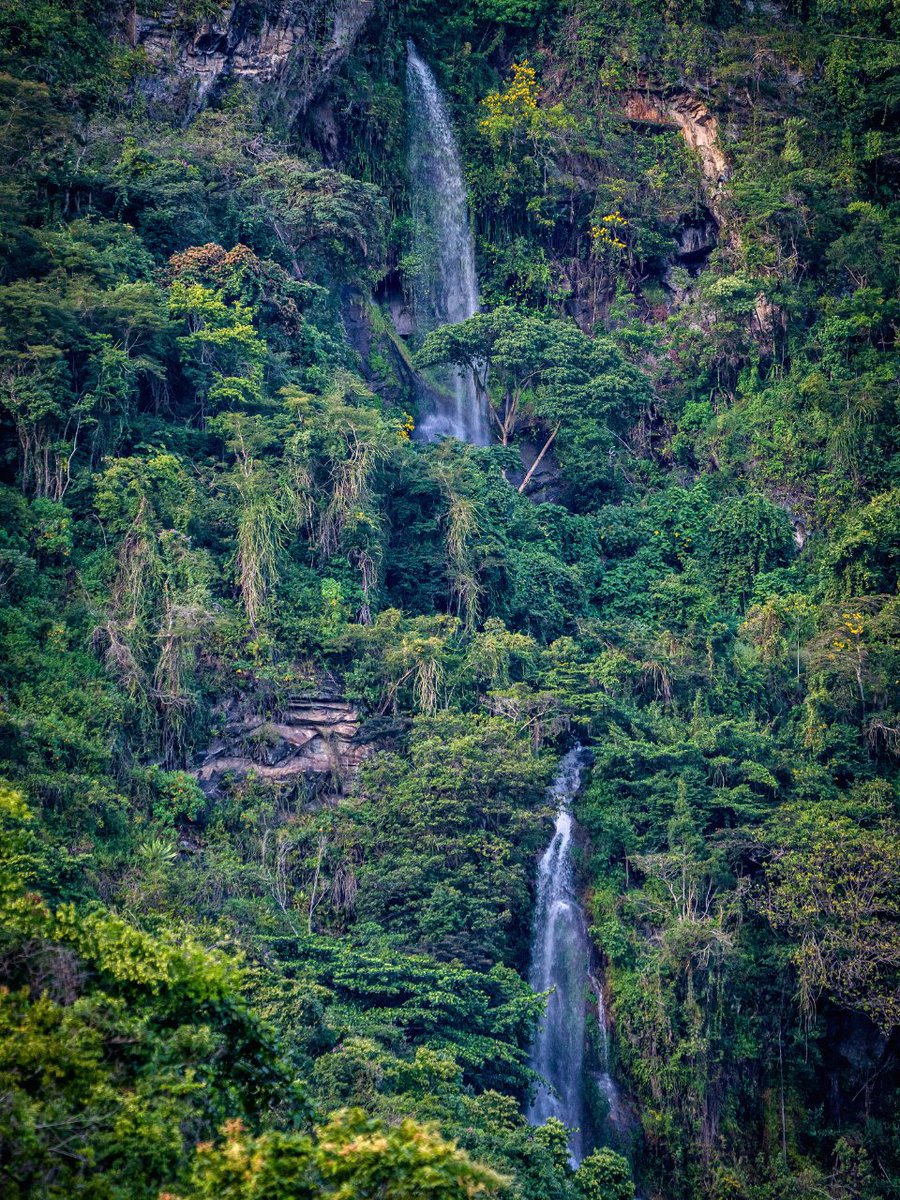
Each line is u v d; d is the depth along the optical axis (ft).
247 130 225.97
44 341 160.15
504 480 209.36
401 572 180.86
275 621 160.76
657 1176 149.28
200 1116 68.28
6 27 208.85
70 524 153.17
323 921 141.49
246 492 165.27
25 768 125.90
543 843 157.79
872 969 154.10
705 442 248.32
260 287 193.36
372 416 182.39
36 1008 66.74
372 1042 110.32
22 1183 58.85
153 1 228.43
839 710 184.24
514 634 175.52
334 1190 59.62
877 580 205.26
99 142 202.49
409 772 151.94
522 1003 131.44
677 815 164.86
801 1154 155.84
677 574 217.15
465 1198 60.13
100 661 145.38
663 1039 153.07
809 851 160.86
